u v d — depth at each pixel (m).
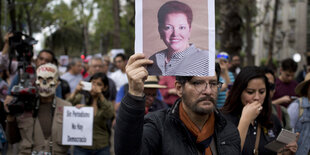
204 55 2.05
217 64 2.42
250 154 3.01
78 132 4.38
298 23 42.38
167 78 6.80
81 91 5.11
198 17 2.07
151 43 2.06
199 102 2.19
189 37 2.06
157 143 2.18
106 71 9.38
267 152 3.05
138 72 1.95
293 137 2.83
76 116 4.36
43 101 4.08
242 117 2.68
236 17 10.50
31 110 3.94
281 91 6.12
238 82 3.20
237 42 10.50
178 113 2.29
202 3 2.07
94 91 4.93
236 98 3.21
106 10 23.73
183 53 2.06
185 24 2.07
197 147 2.24
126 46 25.61
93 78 5.03
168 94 6.72
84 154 4.88
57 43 20.52
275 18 19.86
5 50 5.30
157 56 2.06
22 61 4.29
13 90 3.80
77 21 22.41
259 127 3.12
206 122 2.30
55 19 20.16
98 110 4.92
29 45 4.34
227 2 10.48
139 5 2.07
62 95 5.84
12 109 3.76
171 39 2.06
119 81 8.81
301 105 3.97
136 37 2.07
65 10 20.00
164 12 2.07
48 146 3.97
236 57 8.02
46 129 3.99
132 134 1.94
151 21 2.07
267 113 3.14
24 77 4.10
